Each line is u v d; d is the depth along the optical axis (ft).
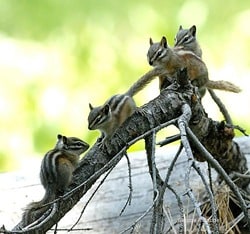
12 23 63.62
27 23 63.52
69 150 35.06
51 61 59.77
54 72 59.16
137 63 59.67
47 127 57.06
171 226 33.94
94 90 58.54
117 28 62.75
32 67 59.11
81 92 58.39
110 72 59.36
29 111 57.62
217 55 60.80
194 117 34.53
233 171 37.37
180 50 40.32
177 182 38.86
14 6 64.28
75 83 58.80
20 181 40.32
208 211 36.24
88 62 59.82
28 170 41.11
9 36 62.69
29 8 64.39
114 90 58.70
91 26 62.64
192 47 43.16
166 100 33.94
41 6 64.44
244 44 61.11
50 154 34.22
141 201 38.11
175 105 33.86
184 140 29.63
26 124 57.31
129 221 37.22
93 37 61.67
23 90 58.08
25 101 57.72
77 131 56.95
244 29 61.77
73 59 60.18
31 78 58.59
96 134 56.49
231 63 60.13
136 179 39.37
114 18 63.31
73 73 59.26
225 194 36.70
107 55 60.23
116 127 35.91
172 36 61.72
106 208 38.01
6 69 58.75
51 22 63.52
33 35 62.85
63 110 57.57
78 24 63.16
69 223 37.42
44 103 57.67
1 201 39.19
